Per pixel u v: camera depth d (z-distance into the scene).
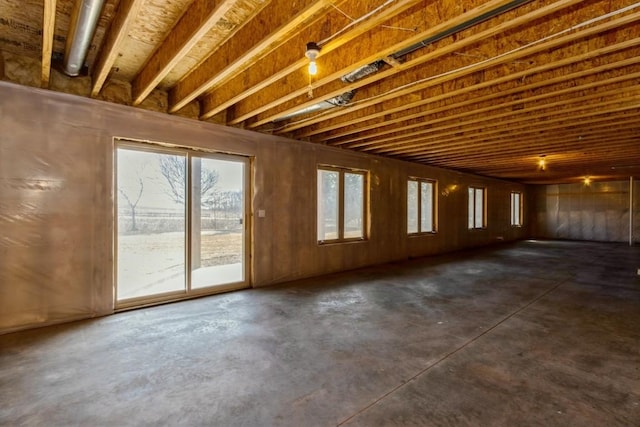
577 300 4.32
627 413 1.93
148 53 3.11
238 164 4.86
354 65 2.67
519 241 11.78
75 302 3.48
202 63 3.27
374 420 1.88
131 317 3.60
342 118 4.50
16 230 3.17
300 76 3.24
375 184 6.85
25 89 3.19
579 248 9.77
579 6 2.17
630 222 10.57
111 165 3.68
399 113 4.24
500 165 8.37
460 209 9.41
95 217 3.59
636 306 4.05
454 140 5.45
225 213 4.96
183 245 4.30
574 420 1.87
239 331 3.21
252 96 4.01
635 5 1.93
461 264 6.97
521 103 3.74
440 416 1.92
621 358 2.65
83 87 3.51
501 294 4.62
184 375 2.37
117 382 2.27
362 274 5.92
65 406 2.00
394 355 2.71
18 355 2.67
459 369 2.47
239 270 5.03
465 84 3.21
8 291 3.14
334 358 2.65
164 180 4.25
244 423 1.86
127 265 4.08
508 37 2.51
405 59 2.69
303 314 3.72
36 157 3.26
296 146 5.41
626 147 6.04
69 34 2.58
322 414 1.94
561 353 2.75
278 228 5.19
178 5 2.38
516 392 2.16
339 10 2.27
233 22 2.57
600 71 2.88
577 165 8.33
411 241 7.79
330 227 6.34
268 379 2.33
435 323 3.46
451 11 2.05
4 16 2.59
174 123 4.10
